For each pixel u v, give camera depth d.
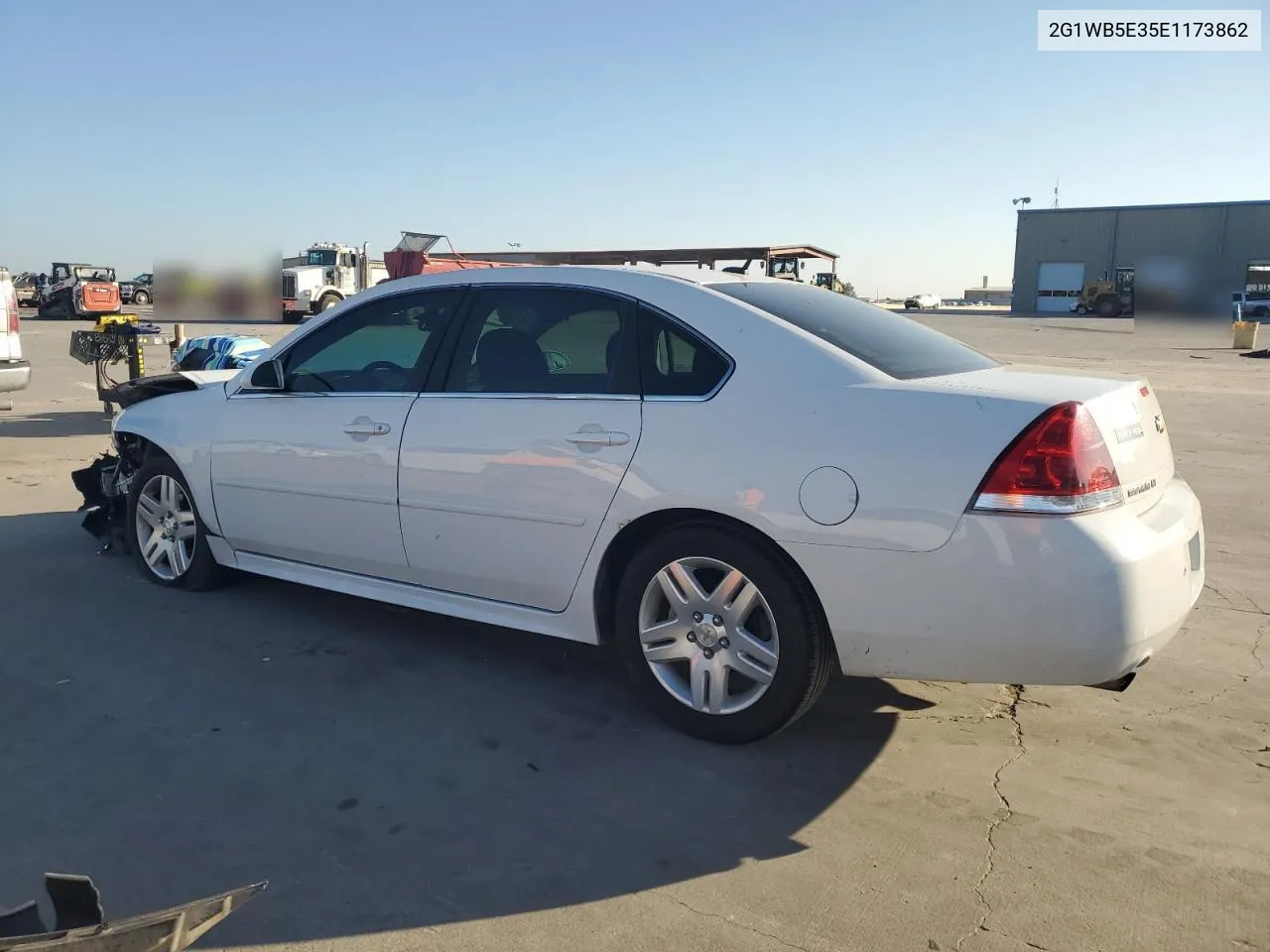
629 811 3.16
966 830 3.06
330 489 4.39
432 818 3.11
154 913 2.34
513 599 4.00
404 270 12.45
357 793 3.25
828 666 3.42
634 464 3.56
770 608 3.38
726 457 3.39
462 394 4.06
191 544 5.18
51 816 3.09
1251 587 5.49
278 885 2.76
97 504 6.06
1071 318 51.34
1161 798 3.25
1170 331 38.19
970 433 3.07
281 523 4.64
